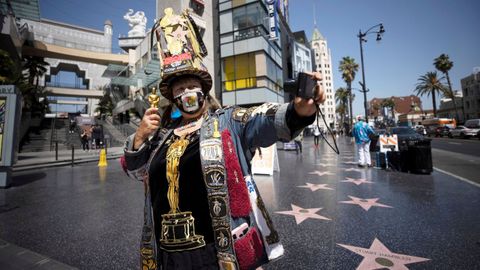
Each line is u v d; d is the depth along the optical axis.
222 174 1.01
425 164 6.83
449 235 2.93
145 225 1.20
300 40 43.97
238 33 20.80
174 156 1.13
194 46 1.24
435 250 2.60
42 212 4.23
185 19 1.27
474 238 2.84
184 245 1.04
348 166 8.51
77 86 53.31
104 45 54.84
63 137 21.78
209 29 22.77
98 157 13.27
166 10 1.31
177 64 1.19
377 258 2.47
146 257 1.17
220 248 0.98
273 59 22.19
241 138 1.12
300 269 2.31
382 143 7.98
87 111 61.06
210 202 1.01
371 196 4.74
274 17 21.11
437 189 5.17
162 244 1.10
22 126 19.19
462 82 53.84
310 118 0.91
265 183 6.16
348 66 42.09
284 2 30.70
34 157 13.03
